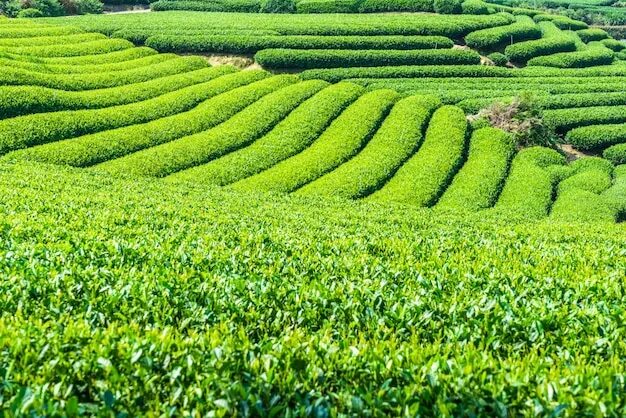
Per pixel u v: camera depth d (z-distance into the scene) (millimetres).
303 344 9477
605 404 7988
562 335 11359
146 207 27672
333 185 44156
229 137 50062
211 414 7504
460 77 72375
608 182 51250
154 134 48875
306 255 17688
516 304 12898
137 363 8766
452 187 47312
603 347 10633
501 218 37812
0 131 43656
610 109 63750
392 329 11117
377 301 12562
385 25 79625
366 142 52719
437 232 27391
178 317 11906
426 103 60406
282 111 55531
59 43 66188
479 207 43812
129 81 58844
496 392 8234
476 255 19719
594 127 60406
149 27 75438
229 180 44594
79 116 48219
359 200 42094
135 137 47719
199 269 15133
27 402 7445
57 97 49656
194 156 46750
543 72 76312
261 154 48562
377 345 9742
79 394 8570
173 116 52469
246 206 32188
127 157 45125
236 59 70375
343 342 9727
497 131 56719
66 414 7410
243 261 16266
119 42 69000
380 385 8695
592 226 33938
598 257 19938
